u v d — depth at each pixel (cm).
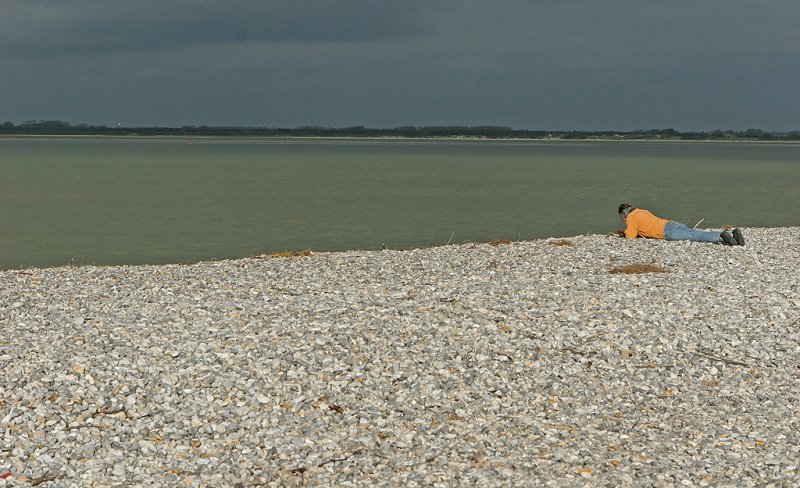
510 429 1116
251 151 19438
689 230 2531
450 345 1372
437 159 14238
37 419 1102
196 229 3775
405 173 9050
